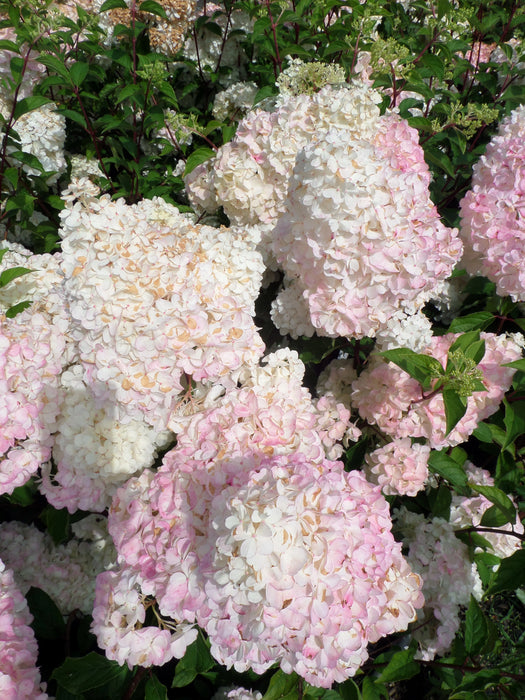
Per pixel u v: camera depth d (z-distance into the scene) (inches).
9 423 13.6
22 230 27.1
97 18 24.6
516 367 14.9
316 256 14.8
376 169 14.5
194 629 12.7
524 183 19.1
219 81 34.0
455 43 27.1
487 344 17.9
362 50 24.5
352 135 18.1
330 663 10.6
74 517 18.3
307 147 15.0
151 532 12.6
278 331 23.3
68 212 13.9
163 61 28.1
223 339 13.8
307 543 10.2
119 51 24.9
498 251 19.5
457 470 18.3
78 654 17.7
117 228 14.0
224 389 15.1
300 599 10.2
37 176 25.7
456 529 19.9
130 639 12.3
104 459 14.7
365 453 20.2
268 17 24.9
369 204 14.1
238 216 21.2
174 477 12.9
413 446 17.6
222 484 12.6
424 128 23.9
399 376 17.6
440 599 18.9
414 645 18.0
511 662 16.2
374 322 15.7
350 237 14.5
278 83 23.4
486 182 20.7
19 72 21.1
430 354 18.1
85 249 13.7
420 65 26.6
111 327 12.9
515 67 28.8
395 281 14.9
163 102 28.3
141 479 13.9
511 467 19.0
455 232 17.3
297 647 10.5
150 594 13.0
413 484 17.5
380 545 11.7
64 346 14.7
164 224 17.0
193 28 32.2
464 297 25.7
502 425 20.9
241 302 15.1
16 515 21.0
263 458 13.0
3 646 13.3
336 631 10.4
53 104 26.5
